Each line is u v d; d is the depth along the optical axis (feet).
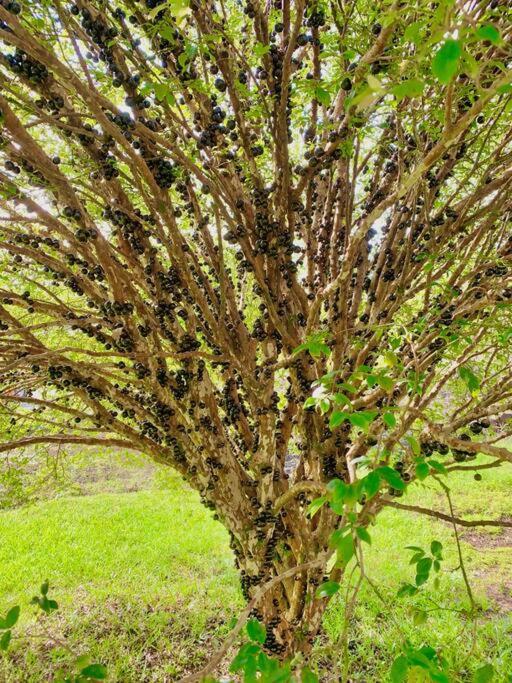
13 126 6.52
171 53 8.34
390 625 16.69
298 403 10.90
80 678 4.13
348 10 7.97
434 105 8.05
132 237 9.70
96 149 8.01
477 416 8.29
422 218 10.37
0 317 9.53
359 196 14.40
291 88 9.07
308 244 11.80
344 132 8.20
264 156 11.92
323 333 6.45
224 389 11.78
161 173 8.39
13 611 4.43
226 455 10.46
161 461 11.10
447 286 8.92
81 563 23.22
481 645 14.99
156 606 19.27
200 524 28.37
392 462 9.79
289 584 11.55
